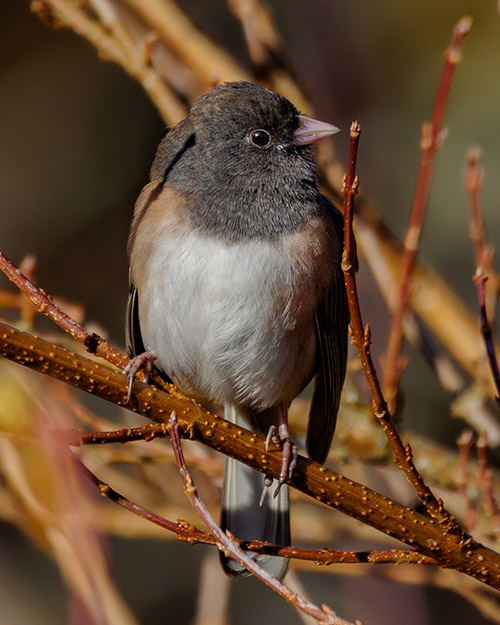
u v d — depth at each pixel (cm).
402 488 776
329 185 784
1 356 504
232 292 654
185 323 666
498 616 693
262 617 1025
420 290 762
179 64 849
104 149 1191
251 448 541
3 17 1180
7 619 933
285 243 664
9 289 1064
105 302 1159
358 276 909
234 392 698
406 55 1189
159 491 793
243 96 705
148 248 674
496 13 1169
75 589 552
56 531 561
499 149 1130
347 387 790
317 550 493
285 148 696
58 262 1161
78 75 1198
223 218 671
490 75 1152
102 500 770
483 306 549
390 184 1121
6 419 549
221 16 1066
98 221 1177
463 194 1121
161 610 1020
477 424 751
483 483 602
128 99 1195
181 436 530
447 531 508
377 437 773
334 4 1148
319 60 1129
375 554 498
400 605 882
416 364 1049
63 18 767
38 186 1177
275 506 661
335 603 957
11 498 628
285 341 669
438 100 645
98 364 518
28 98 1193
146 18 810
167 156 716
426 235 1116
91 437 498
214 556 695
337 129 699
